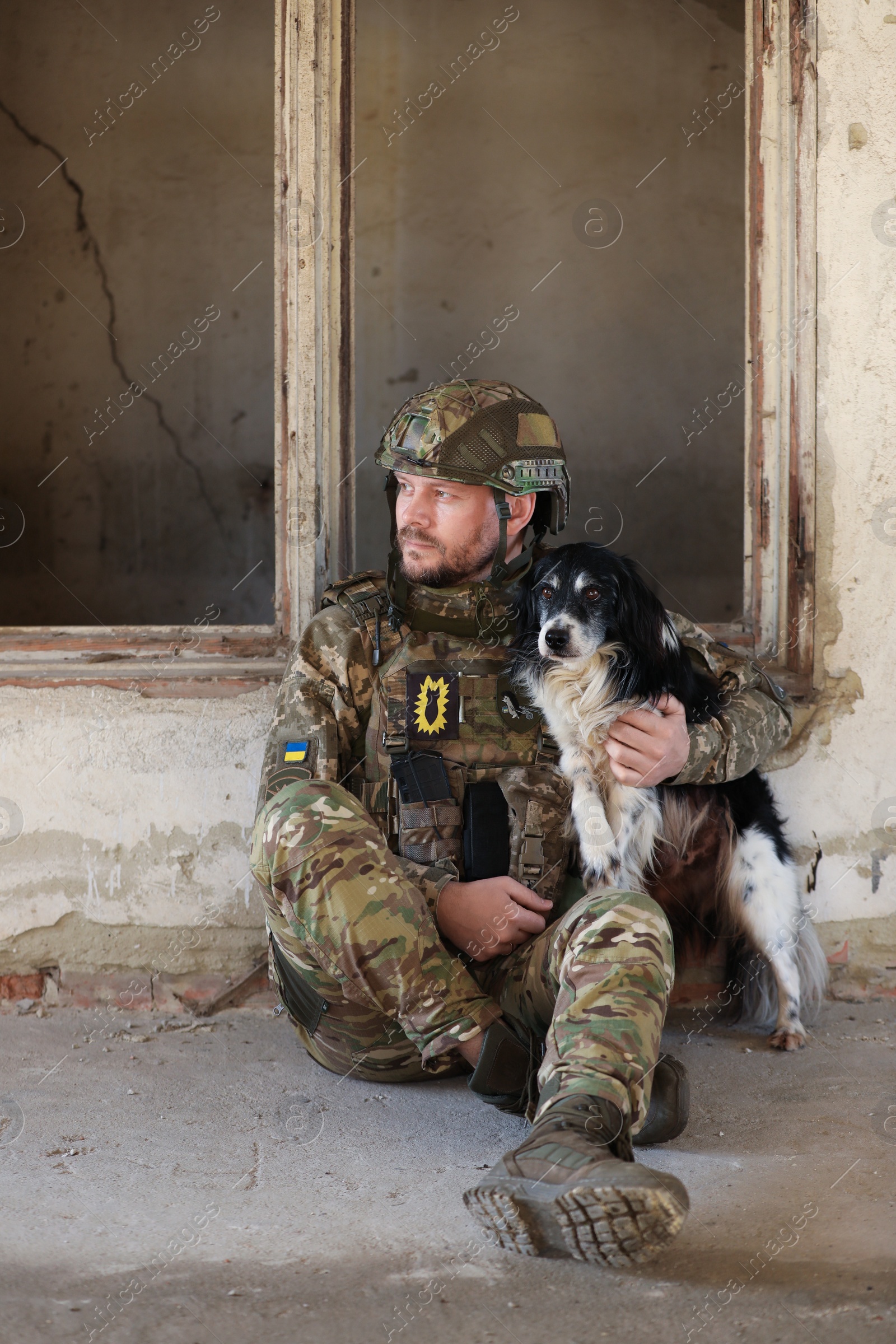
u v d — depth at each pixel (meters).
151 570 5.63
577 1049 1.49
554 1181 1.30
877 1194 1.61
